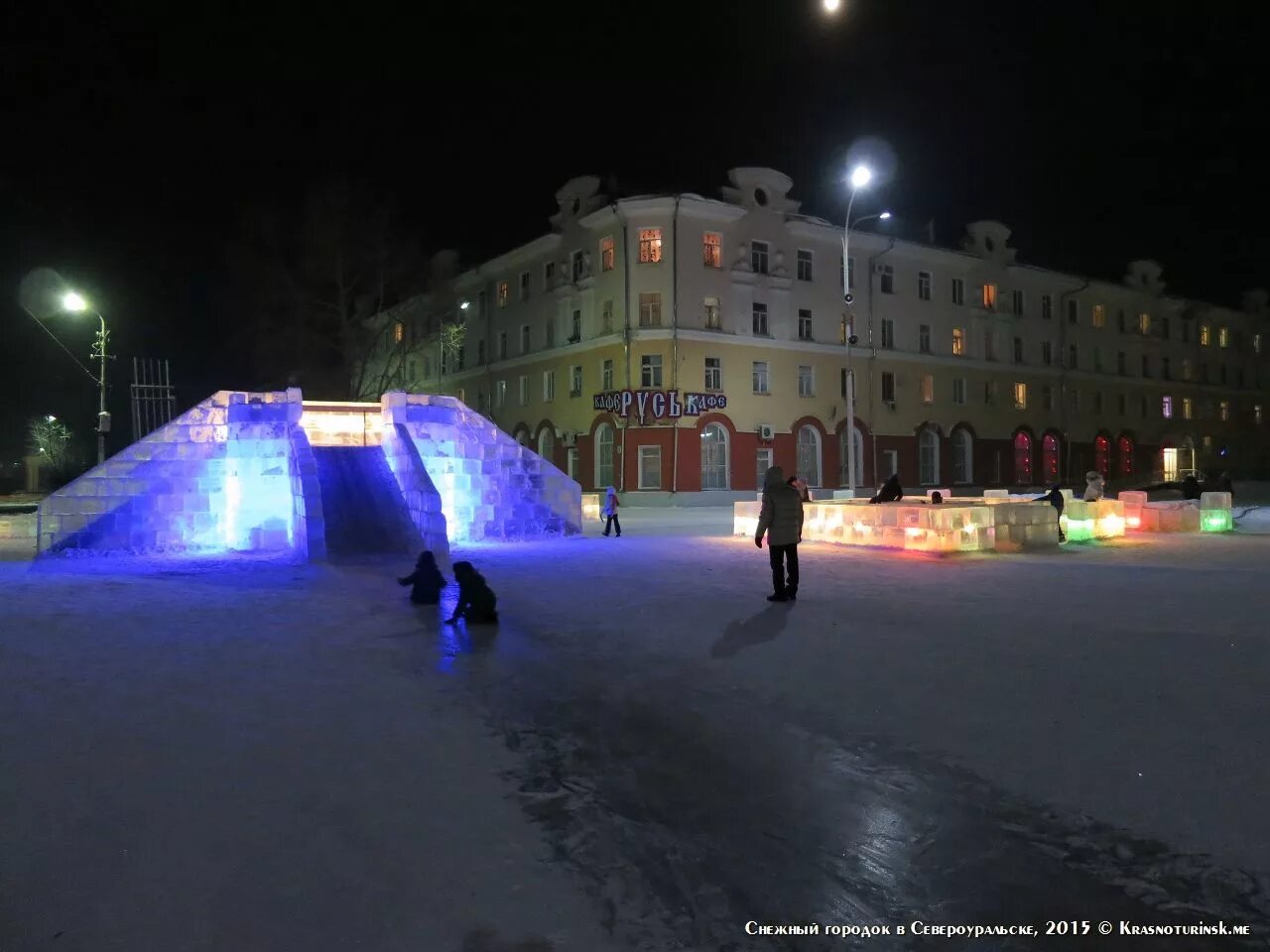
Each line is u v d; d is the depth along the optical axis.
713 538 21.52
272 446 19.53
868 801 4.76
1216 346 68.56
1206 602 10.74
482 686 7.26
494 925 3.48
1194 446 65.56
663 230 43.12
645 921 3.54
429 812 4.62
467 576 9.91
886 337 50.28
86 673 7.62
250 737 5.86
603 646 8.79
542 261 50.38
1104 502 20.61
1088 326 60.38
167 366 28.20
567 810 4.68
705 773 5.25
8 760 5.37
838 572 14.12
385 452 21.58
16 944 3.30
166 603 11.59
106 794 4.80
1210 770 4.99
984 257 54.16
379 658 8.28
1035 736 5.68
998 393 54.84
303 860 4.03
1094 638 8.62
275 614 10.75
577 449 46.34
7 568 15.87
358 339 46.47
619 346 43.69
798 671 7.52
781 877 3.94
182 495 18.98
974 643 8.48
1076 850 4.11
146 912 3.55
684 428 42.59
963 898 3.72
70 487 18.14
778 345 45.72
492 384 54.62
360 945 3.32
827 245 48.38
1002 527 17.52
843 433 48.06
